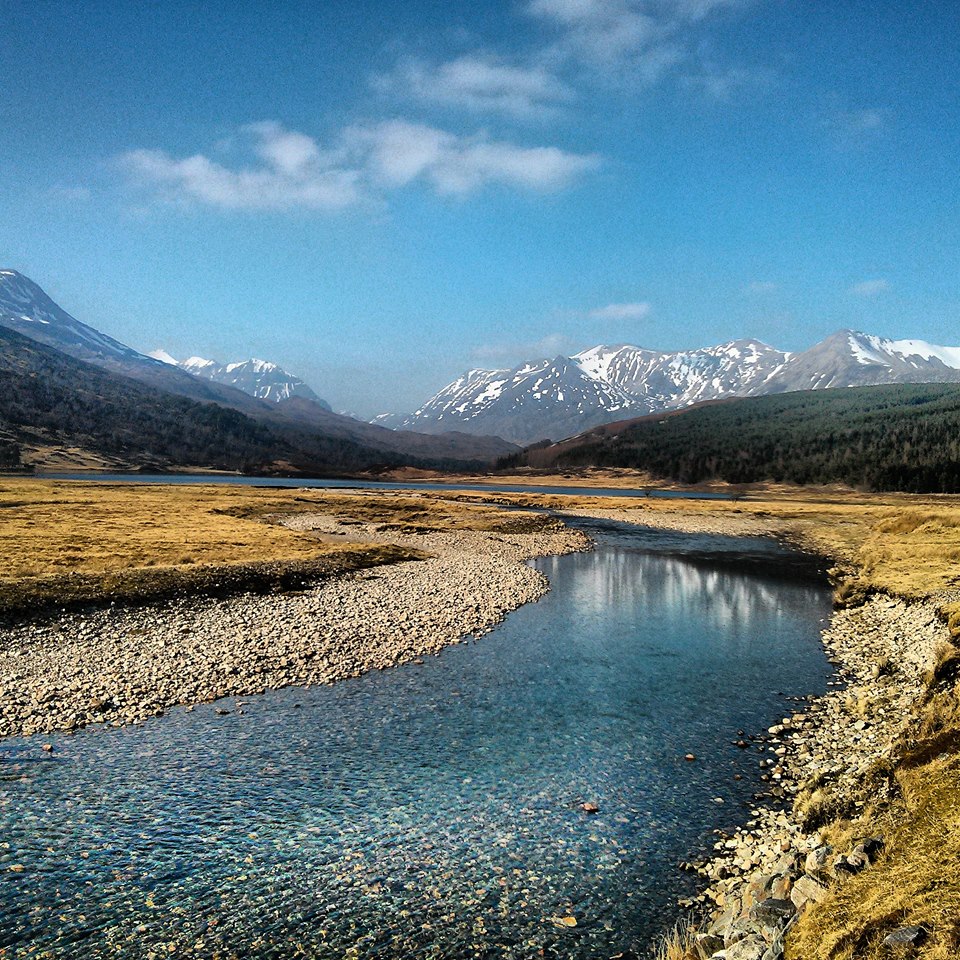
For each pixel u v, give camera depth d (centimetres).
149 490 14912
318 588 4872
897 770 1520
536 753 2203
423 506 12794
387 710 2595
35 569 4416
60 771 2025
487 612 4344
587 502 16050
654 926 1341
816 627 4034
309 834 1692
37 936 1293
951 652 2342
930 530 8394
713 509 14538
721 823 1748
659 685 2909
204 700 2673
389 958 1248
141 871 1517
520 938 1306
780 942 1003
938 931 806
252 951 1262
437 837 1684
